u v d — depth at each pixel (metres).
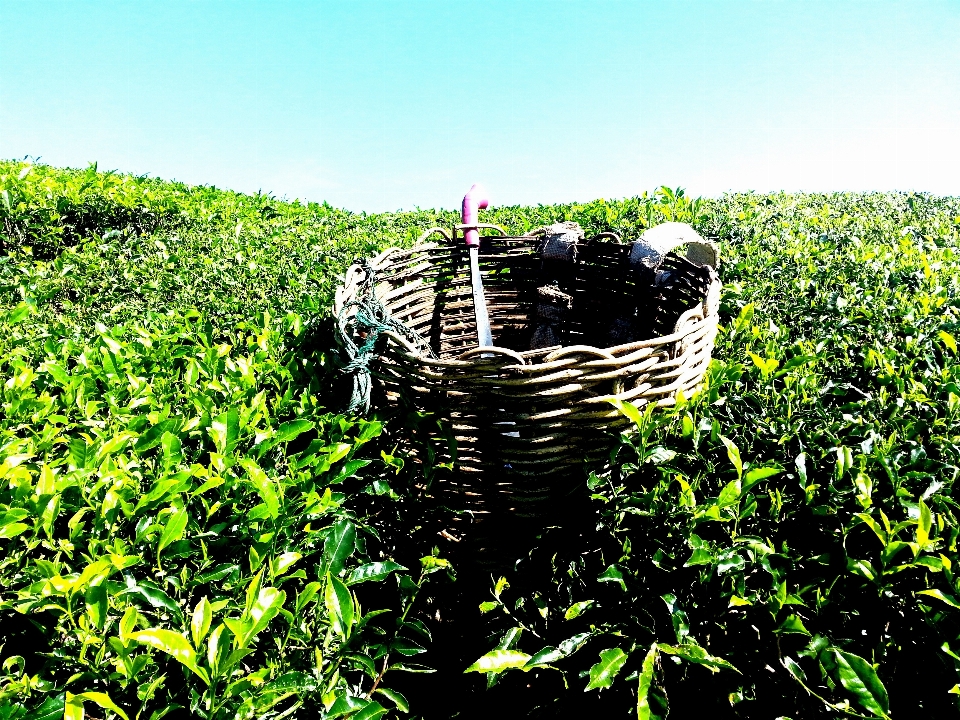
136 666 1.18
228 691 1.17
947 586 1.43
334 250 4.65
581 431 1.90
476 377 1.86
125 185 5.78
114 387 2.12
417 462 2.11
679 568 1.64
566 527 1.97
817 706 1.42
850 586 1.50
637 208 4.96
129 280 3.83
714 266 2.81
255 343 2.67
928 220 5.11
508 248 3.15
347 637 1.38
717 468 1.87
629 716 1.62
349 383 2.25
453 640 2.05
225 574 1.43
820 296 3.19
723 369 2.23
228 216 5.98
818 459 1.85
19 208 4.79
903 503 1.56
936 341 2.66
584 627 1.69
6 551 1.40
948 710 1.34
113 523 1.46
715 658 1.42
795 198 6.24
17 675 1.20
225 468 1.67
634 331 2.87
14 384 2.01
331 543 1.59
